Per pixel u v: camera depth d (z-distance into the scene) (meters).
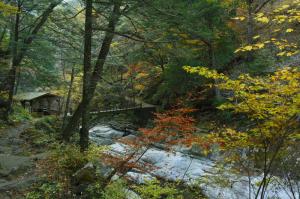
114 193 7.56
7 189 8.51
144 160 12.16
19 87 30.91
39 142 13.43
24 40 17.09
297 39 17.30
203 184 9.59
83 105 11.38
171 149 10.75
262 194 5.77
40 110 25.72
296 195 7.98
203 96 17.97
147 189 7.82
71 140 15.05
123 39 22.11
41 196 7.99
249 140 5.89
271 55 17.98
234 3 18.88
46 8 16.38
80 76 23.22
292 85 4.89
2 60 20.22
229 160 7.35
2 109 19.20
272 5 20.66
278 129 5.34
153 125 20.09
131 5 12.66
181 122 8.55
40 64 19.02
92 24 12.10
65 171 8.70
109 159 8.77
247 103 5.25
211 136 6.70
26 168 10.31
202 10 14.77
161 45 12.91
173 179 10.52
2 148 12.84
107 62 14.97
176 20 11.92
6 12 10.03
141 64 23.23
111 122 21.59
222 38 16.83
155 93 24.22
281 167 7.02
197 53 17.58
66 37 14.72
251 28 18.27
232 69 19.28
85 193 7.97
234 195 8.77
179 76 17.64
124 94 23.39
